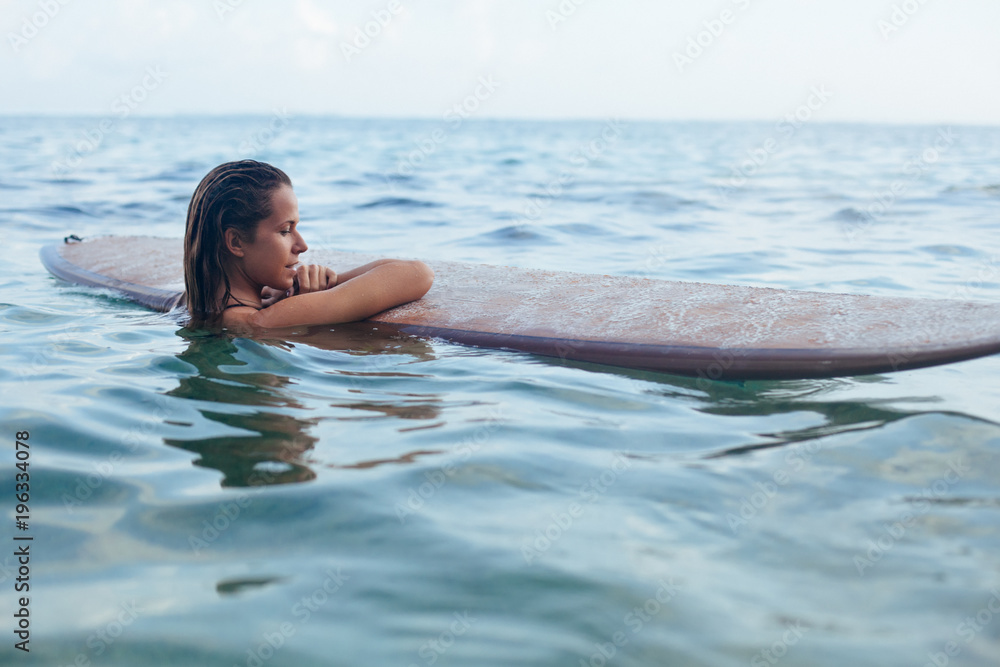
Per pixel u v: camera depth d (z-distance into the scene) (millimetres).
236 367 2439
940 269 4605
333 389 2271
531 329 2797
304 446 1845
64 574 1321
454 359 2611
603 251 5465
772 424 2033
